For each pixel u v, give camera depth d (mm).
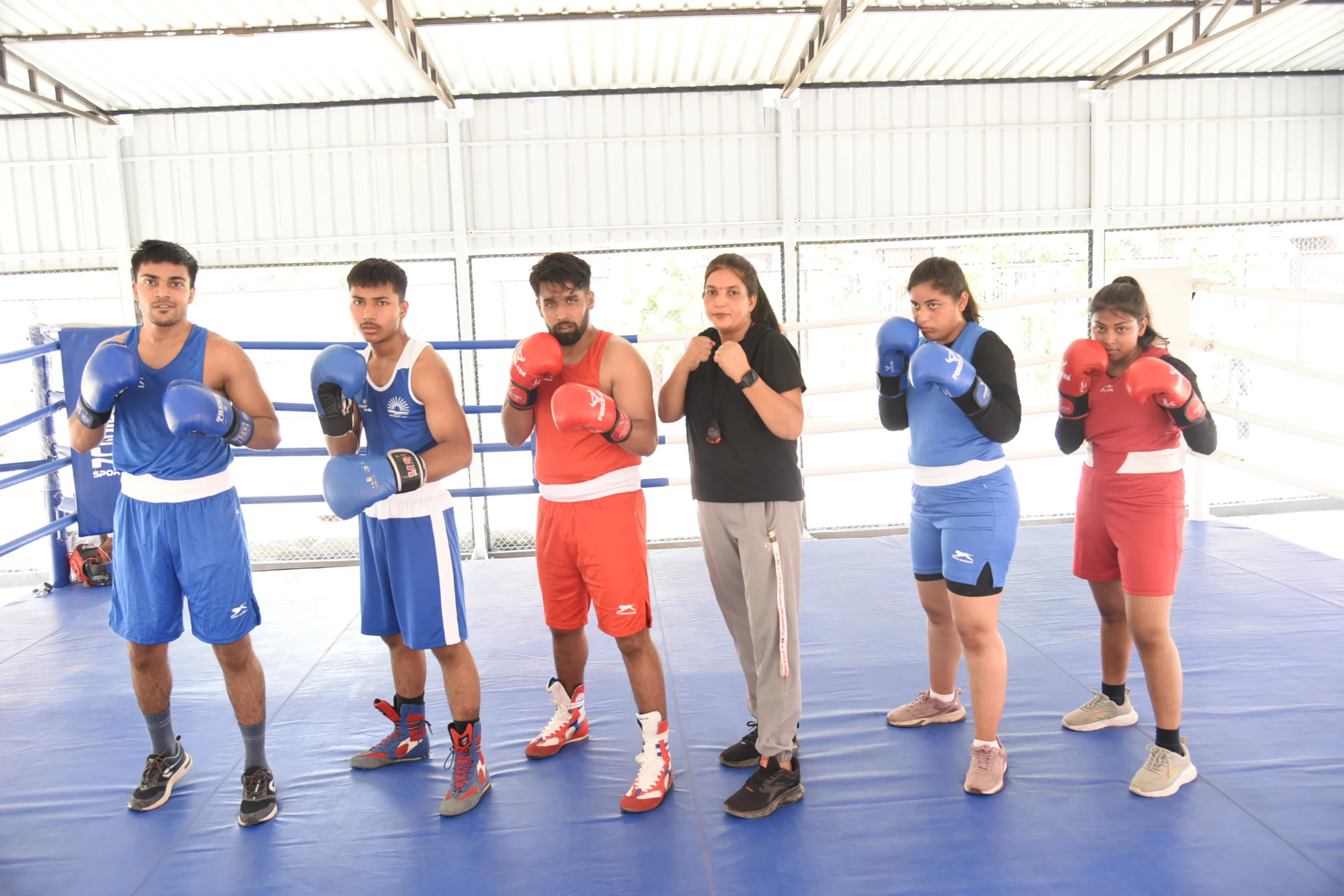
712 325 2365
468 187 6949
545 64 6535
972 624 2236
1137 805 2176
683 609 3945
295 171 6949
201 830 2262
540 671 3258
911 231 7137
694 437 2314
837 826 2141
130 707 3084
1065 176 7195
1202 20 6422
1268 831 2037
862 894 1874
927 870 1947
